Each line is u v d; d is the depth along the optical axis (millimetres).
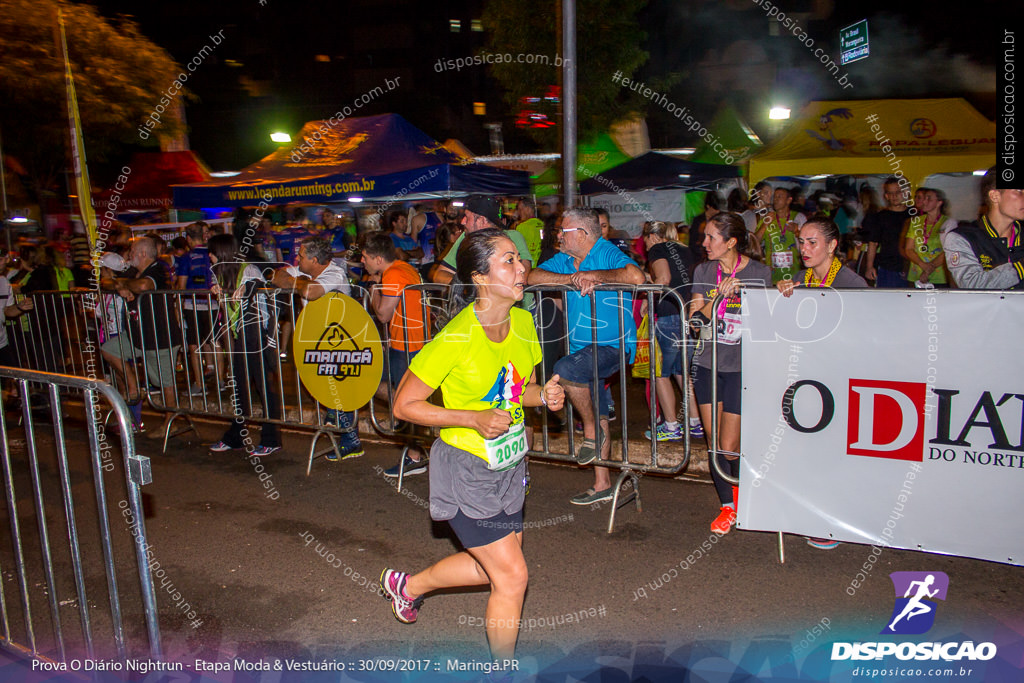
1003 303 3012
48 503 4879
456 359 2449
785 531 3570
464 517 2527
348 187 8398
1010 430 3066
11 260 10023
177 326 6023
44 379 2697
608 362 4230
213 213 12898
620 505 4438
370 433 6184
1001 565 3541
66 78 12508
